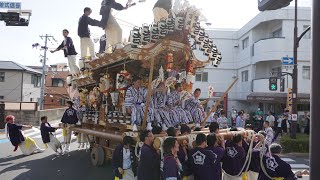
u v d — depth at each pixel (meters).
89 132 9.64
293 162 11.80
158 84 7.40
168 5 8.45
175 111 7.69
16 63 35.94
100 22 10.08
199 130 7.43
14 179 8.12
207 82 29.14
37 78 39.91
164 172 4.51
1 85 34.28
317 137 2.03
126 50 7.49
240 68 28.48
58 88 43.19
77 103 11.79
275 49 23.06
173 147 4.57
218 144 5.64
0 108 21.94
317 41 2.10
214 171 4.85
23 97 35.19
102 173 8.70
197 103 8.28
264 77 24.38
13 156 11.73
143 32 7.09
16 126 12.04
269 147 5.44
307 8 22.69
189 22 7.55
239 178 5.65
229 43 29.41
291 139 13.82
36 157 11.48
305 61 22.59
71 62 12.54
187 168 5.04
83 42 11.42
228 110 28.55
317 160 2.02
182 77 8.43
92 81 10.66
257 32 25.83
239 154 5.61
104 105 9.20
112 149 8.84
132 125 6.95
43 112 27.19
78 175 8.48
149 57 7.40
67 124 11.56
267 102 23.58
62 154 12.03
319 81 2.06
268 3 2.89
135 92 7.21
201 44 8.25
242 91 27.42
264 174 5.46
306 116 19.11
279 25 23.88
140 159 4.94
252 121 21.70
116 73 9.07
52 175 8.53
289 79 22.17
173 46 7.63
